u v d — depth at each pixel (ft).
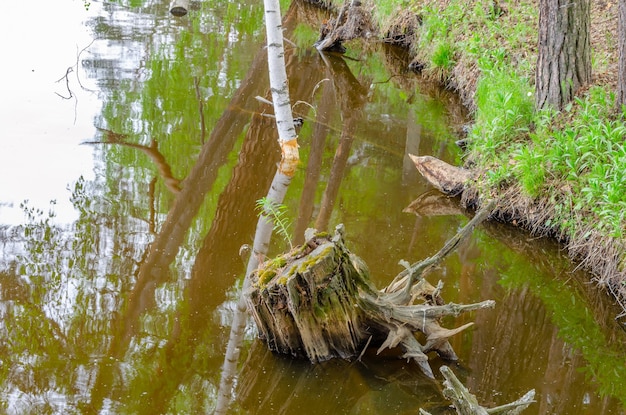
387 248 24.94
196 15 53.11
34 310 20.77
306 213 27.86
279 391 17.83
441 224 27.04
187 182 29.50
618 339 21.07
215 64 43.09
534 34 38.14
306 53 48.14
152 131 33.99
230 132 34.65
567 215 25.22
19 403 17.10
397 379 18.29
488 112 31.37
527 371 19.19
